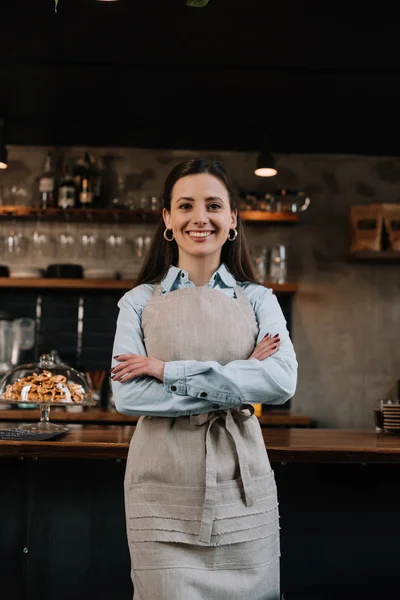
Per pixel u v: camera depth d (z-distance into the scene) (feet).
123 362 5.62
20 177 16.53
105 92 13.38
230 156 16.85
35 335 16.34
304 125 14.84
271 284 15.53
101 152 16.61
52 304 16.43
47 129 15.25
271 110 14.05
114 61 12.21
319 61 12.10
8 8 10.54
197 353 5.68
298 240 16.79
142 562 5.38
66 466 8.50
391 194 16.93
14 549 8.42
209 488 5.33
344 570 8.50
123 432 9.29
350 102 13.65
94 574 8.41
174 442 5.49
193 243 5.88
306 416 15.07
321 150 16.58
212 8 10.49
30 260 16.43
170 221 6.11
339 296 16.72
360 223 15.99
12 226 16.49
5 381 9.17
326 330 16.65
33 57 12.09
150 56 12.02
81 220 16.21
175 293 5.86
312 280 16.74
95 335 16.40
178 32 11.23
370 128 15.02
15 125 14.98
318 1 10.25
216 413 5.60
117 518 8.46
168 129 15.11
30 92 13.42
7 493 8.47
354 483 8.59
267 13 10.61
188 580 5.27
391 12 10.50
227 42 11.53
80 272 15.64
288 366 5.76
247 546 5.43
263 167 14.21
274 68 12.35
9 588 8.38
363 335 16.69
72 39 11.48
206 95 13.41
